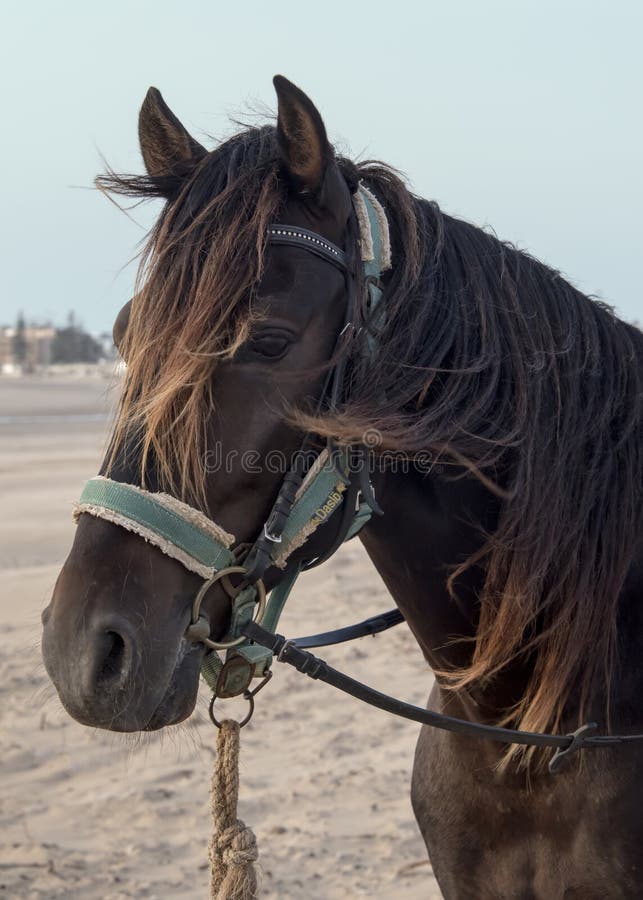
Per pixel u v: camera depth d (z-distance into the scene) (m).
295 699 6.47
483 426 2.13
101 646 1.83
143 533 1.87
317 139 1.99
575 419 2.22
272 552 1.99
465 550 2.25
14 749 5.61
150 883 4.24
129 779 5.32
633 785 2.22
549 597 2.19
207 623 1.96
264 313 1.91
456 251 2.24
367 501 2.03
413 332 2.06
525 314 2.24
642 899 2.23
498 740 2.20
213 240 1.93
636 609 2.31
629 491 2.25
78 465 20.34
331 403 1.96
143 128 2.27
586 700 2.26
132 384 1.90
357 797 5.07
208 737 5.84
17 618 8.14
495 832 2.37
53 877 4.27
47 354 138.25
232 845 2.16
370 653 7.28
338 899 4.14
